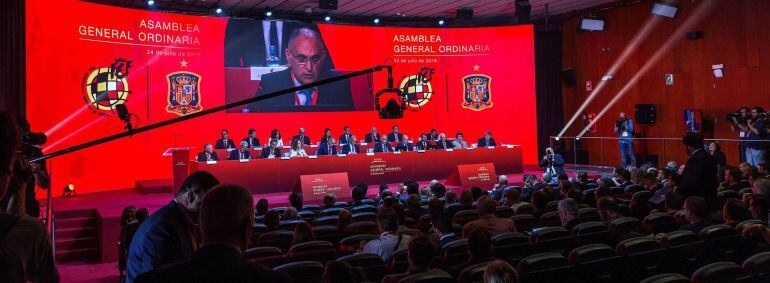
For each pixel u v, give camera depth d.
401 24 21.27
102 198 13.23
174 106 16.53
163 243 2.71
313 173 14.48
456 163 16.12
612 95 19.62
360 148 16.39
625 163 18.16
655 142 18.33
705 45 16.75
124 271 8.26
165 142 16.34
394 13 20.17
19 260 1.74
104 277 9.07
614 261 4.59
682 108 17.45
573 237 5.51
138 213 7.50
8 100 11.82
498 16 21.08
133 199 13.01
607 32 19.69
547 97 21.33
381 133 19.52
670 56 17.72
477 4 18.83
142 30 15.88
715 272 3.78
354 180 14.95
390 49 19.52
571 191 7.98
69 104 14.10
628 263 4.66
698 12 16.89
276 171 14.05
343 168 14.81
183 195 2.85
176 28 16.61
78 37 14.34
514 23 21.94
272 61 18.25
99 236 10.48
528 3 17.67
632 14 18.80
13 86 11.93
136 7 17.31
